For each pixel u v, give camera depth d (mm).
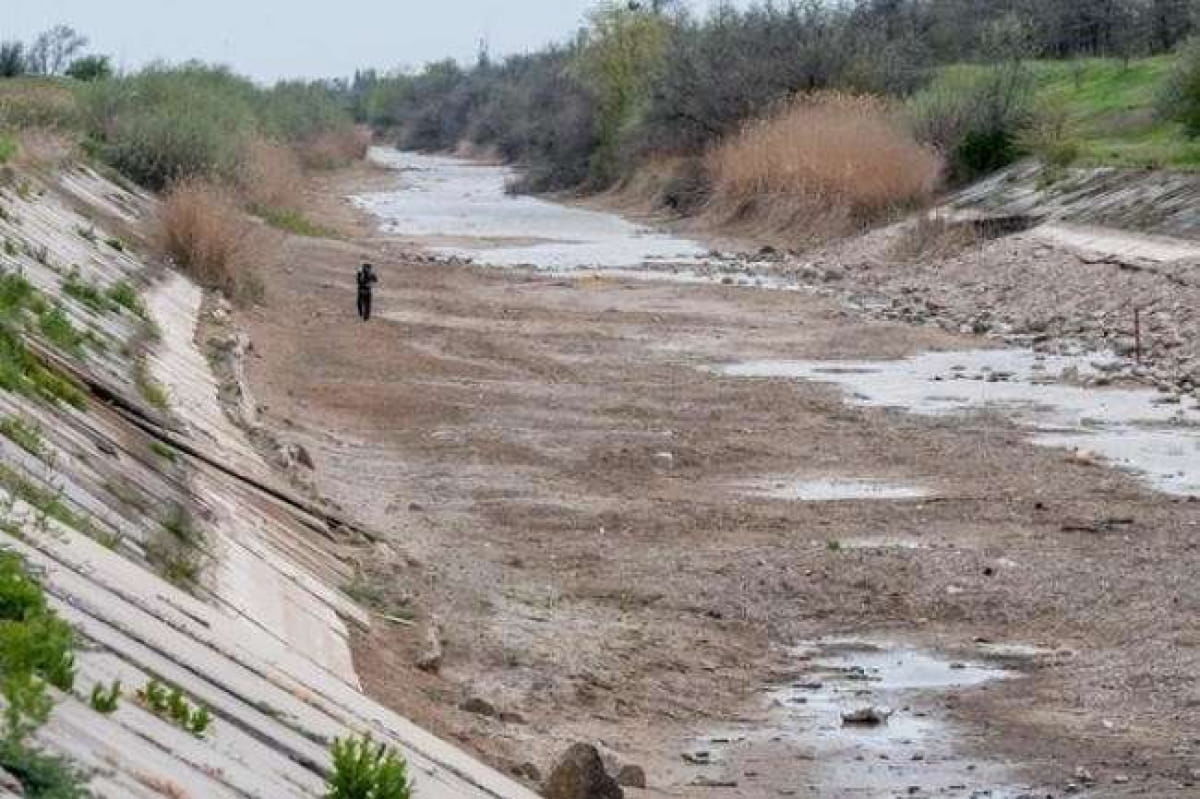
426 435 62875
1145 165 119438
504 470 57438
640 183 194125
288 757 21203
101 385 43438
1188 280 92062
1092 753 33156
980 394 74250
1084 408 70500
